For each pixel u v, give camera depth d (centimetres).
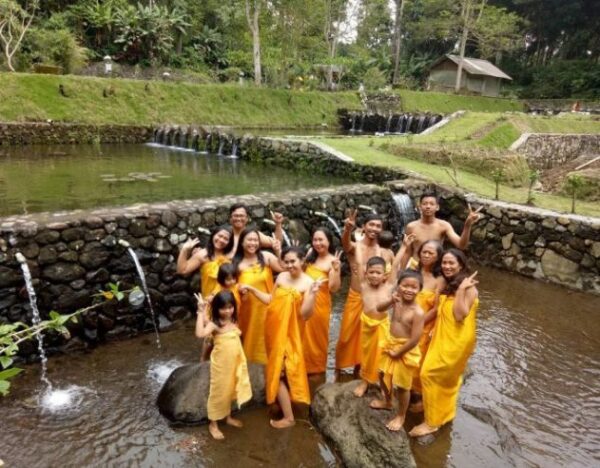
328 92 2659
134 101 1880
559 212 743
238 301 410
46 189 884
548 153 1540
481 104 3027
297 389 386
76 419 379
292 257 390
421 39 3809
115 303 510
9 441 351
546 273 732
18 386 420
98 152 1431
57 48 2105
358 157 1165
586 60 3606
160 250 544
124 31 2498
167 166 1211
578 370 484
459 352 355
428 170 1064
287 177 1113
